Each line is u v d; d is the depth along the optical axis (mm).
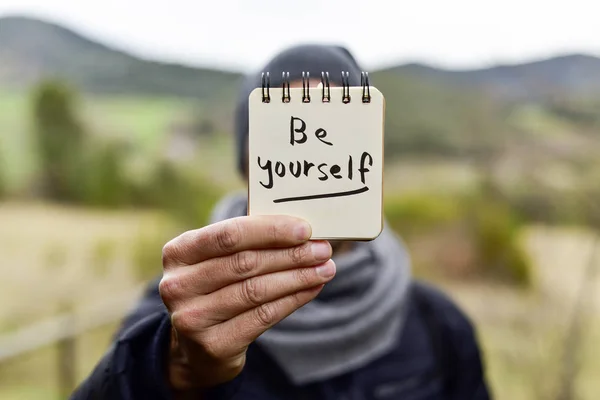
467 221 8258
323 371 1264
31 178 13281
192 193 11312
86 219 11508
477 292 6930
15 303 6676
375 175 847
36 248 9273
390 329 1356
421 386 1359
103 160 13125
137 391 969
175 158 13430
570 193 6969
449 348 1405
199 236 778
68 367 4309
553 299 5688
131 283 7684
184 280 784
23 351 4094
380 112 846
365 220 848
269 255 774
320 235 848
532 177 7727
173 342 962
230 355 805
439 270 7789
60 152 13758
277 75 1240
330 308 1280
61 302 6594
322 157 848
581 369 4336
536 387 4109
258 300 776
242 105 1464
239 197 1467
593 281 5496
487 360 4656
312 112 847
